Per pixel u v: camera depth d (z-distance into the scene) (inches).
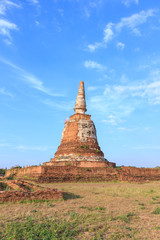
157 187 1179.9
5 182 863.1
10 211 540.1
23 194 680.4
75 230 397.1
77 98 2239.2
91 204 651.5
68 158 1844.2
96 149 1985.7
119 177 1653.5
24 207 590.2
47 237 356.8
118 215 521.3
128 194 866.8
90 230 403.5
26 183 874.8
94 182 1576.0
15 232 372.8
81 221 457.4
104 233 398.9
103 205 641.6
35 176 1541.6
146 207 630.5
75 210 560.1
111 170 1692.9
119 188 1049.5
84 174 1621.6
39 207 591.2
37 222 445.1
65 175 1568.7
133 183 1562.5
